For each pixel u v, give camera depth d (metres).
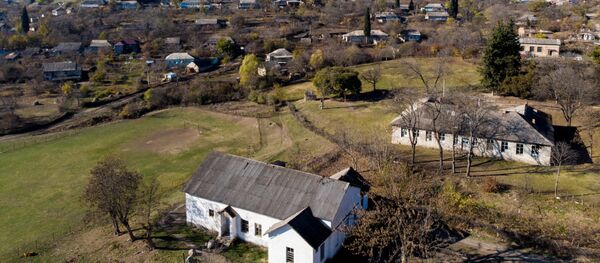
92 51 165.62
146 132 90.88
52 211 58.84
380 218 43.88
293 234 40.09
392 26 156.50
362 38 147.62
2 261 47.56
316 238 40.03
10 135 95.81
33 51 164.75
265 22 187.88
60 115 107.31
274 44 148.50
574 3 189.62
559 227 43.97
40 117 106.75
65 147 84.50
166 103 107.06
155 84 127.00
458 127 61.84
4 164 77.38
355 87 91.50
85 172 71.88
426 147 67.44
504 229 44.47
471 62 111.75
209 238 46.94
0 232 54.09
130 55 161.38
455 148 64.88
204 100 107.44
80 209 58.69
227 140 83.19
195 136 86.56
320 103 93.00
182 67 143.50
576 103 71.50
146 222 51.59
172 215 52.81
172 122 96.31
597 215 45.53
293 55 131.75
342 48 131.75
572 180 53.97
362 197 48.25
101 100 116.19
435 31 151.00
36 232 53.44
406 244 39.16
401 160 62.19
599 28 142.62
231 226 45.81
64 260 46.03
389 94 92.19
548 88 78.00
